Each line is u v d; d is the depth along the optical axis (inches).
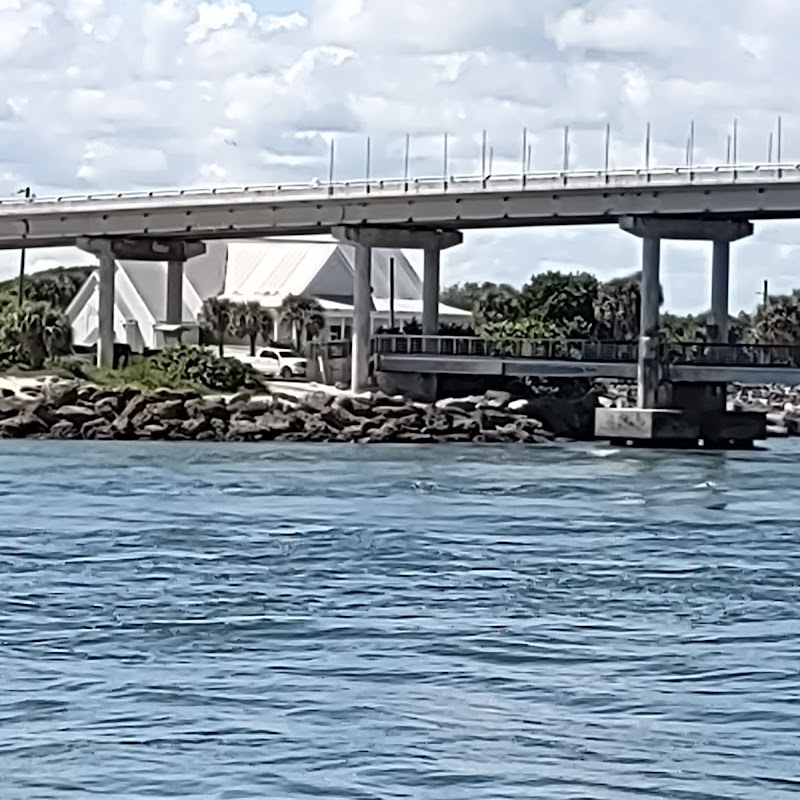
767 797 1417.3
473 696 1716.3
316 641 1975.9
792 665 1871.3
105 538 2847.0
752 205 5123.0
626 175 5285.4
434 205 5644.7
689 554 2758.4
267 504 3454.7
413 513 3326.8
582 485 4035.4
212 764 1475.1
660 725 1617.9
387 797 1401.3
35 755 1494.8
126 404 5570.9
